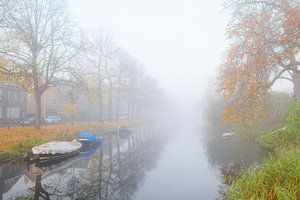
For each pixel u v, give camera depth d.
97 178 14.47
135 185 13.21
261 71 15.89
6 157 17.33
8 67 22.14
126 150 24.69
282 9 15.23
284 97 26.94
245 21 16.06
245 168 15.38
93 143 25.86
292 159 8.83
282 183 7.86
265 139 21.30
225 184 13.14
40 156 17.64
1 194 11.66
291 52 15.07
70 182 13.61
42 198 11.23
